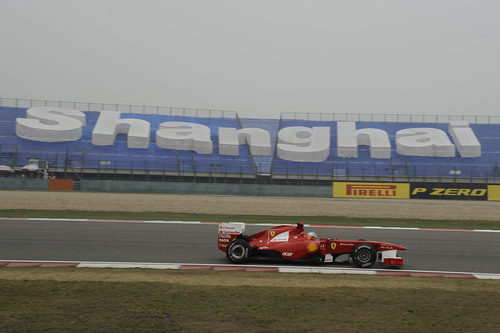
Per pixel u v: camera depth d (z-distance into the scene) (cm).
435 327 621
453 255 1240
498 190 3005
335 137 5109
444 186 3038
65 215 1952
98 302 703
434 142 4697
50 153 4150
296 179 4159
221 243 1092
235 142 4653
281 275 928
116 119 4784
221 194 3123
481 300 754
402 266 1076
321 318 651
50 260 1059
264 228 1744
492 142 4881
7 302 693
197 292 768
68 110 4903
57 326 597
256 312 671
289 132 4906
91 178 3881
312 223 1927
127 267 991
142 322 620
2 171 3506
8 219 1769
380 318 655
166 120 5259
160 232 1538
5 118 4641
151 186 3091
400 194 3044
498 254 1272
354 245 1052
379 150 4597
